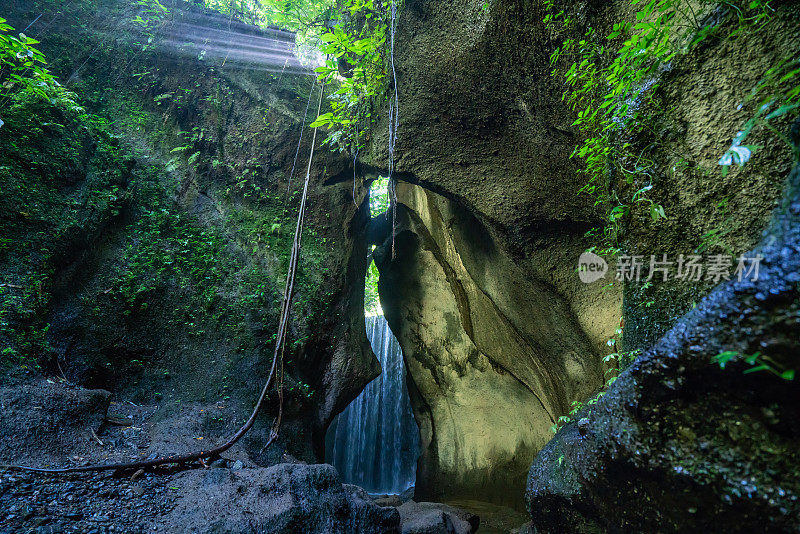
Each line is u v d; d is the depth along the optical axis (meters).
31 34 6.75
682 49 2.57
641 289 2.83
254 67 7.89
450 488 9.69
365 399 12.99
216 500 3.37
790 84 2.01
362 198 8.26
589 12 3.60
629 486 2.09
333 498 3.89
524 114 4.80
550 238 5.12
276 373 6.28
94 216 5.89
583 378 5.60
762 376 1.51
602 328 4.89
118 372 5.59
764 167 2.17
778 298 1.43
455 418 10.08
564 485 2.60
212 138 7.47
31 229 5.18
